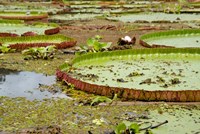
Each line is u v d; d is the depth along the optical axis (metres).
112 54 7.16
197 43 8.90
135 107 5.09
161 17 15.09
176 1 22.66
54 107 5.11
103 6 19.88
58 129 4.38
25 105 5.17
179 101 5.25
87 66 6.66
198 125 4.50
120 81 5.82
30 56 7.83
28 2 22.53
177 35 9.77
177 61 6.97
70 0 24.08
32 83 6.11
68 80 5.94
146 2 22.59
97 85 5.52
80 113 4.91
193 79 5.91
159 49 7.29
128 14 16.12
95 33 11.12
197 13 16.53
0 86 5.95
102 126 4.53
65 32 11.30
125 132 4.26
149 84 5.68
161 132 4.30
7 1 22.83
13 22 11.74
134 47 8.83
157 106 5.10
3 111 4.96
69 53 8.23
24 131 4.37
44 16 14.56
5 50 8.23
